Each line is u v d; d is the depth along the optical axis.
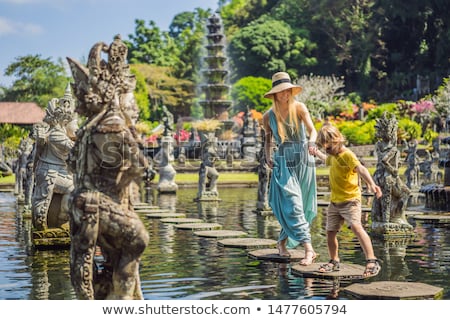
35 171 8.44
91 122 4.60
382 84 67.69
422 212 12.58
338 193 6.34
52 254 7.82
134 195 4.76
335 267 6.42
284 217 7.04
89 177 4.59
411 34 66.94
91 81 4.63
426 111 44.34
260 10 76.44
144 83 61.66
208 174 17.36
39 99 60.09
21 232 10.09
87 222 4.48
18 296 5.56
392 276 6.30
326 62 67.81
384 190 9.22
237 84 61.97
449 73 61.66
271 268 6.73
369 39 66.62
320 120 45.09
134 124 4.90
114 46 4.73
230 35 72.81
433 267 6.79
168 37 78.25
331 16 67.50
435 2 63.69
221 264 6.98
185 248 8.16
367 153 38.31
